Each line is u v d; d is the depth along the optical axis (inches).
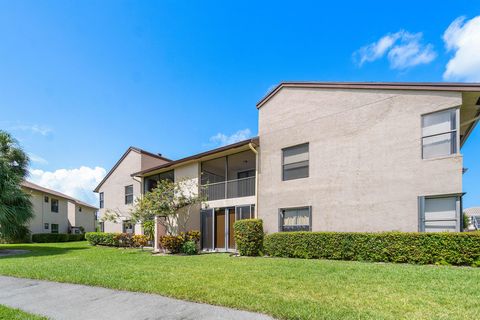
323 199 437.1
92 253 551.8
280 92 521.0
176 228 594.9
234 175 736.3
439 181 339.3
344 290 208.1
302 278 250.7
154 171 727.7
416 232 333.4
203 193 624.4
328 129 446.9
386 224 372.5
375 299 185.2
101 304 205.6
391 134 383.6
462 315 155.2
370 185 393.4
